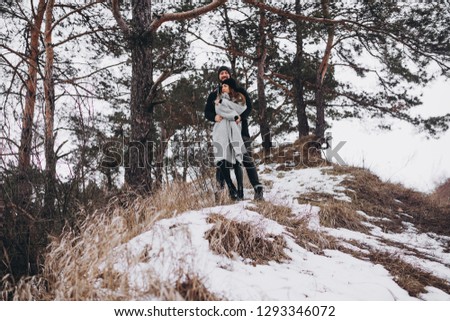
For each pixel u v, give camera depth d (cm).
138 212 445
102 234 369
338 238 495
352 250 459
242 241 381
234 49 1161
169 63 1069
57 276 330
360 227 602
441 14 930
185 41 1070
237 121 553
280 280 327
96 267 312
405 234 622
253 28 1078
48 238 386
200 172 573
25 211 373
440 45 904
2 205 378
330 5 966
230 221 393
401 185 898
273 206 532
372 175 908
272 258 375
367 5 914
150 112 640
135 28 657
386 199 783
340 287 339
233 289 296
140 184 597
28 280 346
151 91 630
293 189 799
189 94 1132
